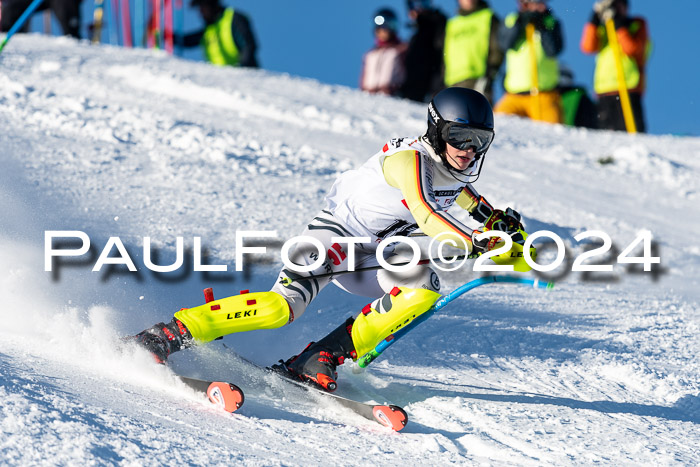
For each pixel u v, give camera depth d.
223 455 4.84
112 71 23.77
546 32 28.92
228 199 13.01
